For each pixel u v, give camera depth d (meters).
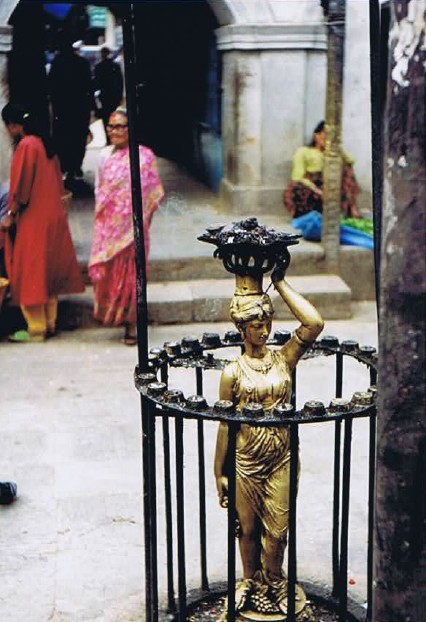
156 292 8.43
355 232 8.95
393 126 2.03
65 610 4.13
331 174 8.53
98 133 15.79
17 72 9.02
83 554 4.57
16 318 8.07
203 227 9.55
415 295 2.06
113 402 6.50
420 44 1.96
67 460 5.58
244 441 3.51
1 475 5.37
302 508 4.98
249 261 3.44
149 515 3.59
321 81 9.59
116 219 7.39
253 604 3.74
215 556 4.53
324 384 6.84
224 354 7.61
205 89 11.36
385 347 2.12
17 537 4.72
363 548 4.59
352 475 5.36
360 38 9.16
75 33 12.93
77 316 8.21
